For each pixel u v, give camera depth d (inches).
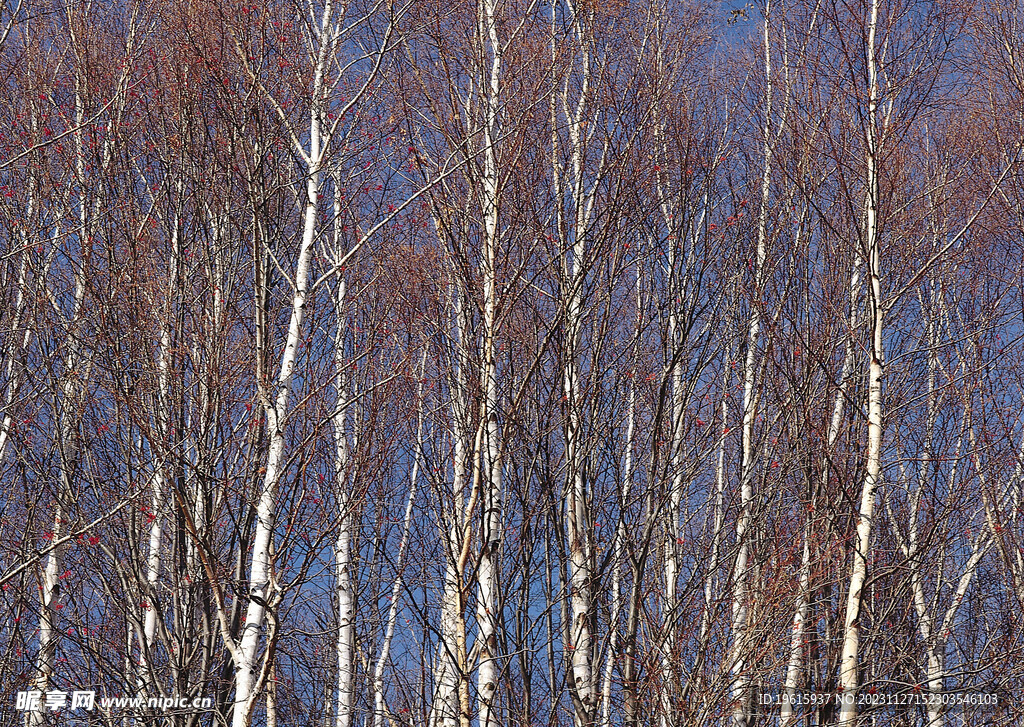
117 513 376.5
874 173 403.5
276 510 334.0
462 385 378.6
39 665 377.4
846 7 421.1
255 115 403.2
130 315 359.9
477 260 380.2
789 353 430.3
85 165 418.9
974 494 418.3
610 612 402.9
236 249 401.4
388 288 392.2
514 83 416.8
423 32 423.8
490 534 344.8
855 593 351.3
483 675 339.6
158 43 429.7
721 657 354.6
